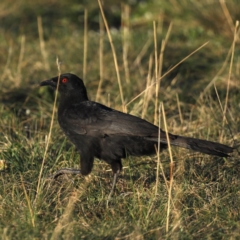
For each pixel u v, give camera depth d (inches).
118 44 805.2
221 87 669.3
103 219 422.6
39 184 447.5
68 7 932.0
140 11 908.0
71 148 520.7
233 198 446.0
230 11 800.3
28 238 389.1
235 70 705.0
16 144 521.3
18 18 905.5
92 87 681.6
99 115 458.9
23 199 441.7
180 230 403.9
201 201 443.2
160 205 432.1
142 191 447.8
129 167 471.5
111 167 467.2
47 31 874.1
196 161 504.1
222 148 440.1
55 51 797.9
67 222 406.6
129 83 660.1
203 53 757.9
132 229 402.9
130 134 447.5
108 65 731.4
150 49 762.2
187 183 463.8
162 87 644.1
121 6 894.4
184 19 852.6
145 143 453.1
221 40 785.6
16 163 491.2
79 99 479.2
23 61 762.2
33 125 589.9
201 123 576.7
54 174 477.4
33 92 664.4
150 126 448.8
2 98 658.2
